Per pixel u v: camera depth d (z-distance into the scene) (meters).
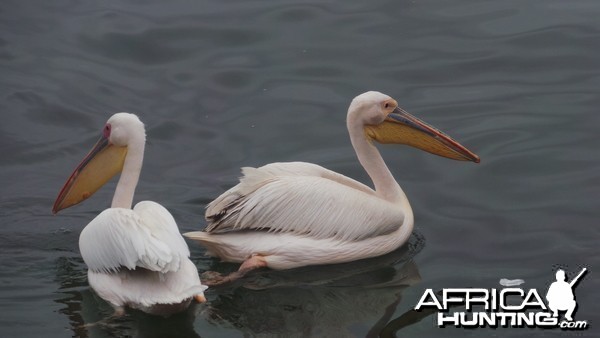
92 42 14.80
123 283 8.99
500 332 8.80
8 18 15.40
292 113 13.14
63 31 15.09
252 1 16.09
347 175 11.79
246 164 12.09
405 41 14.76
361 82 13.75
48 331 8.77
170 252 8.55
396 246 10.36
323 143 12.51
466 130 12.55
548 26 14.99
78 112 13.22
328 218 10.04
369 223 10.16
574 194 11.19
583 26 14.94
